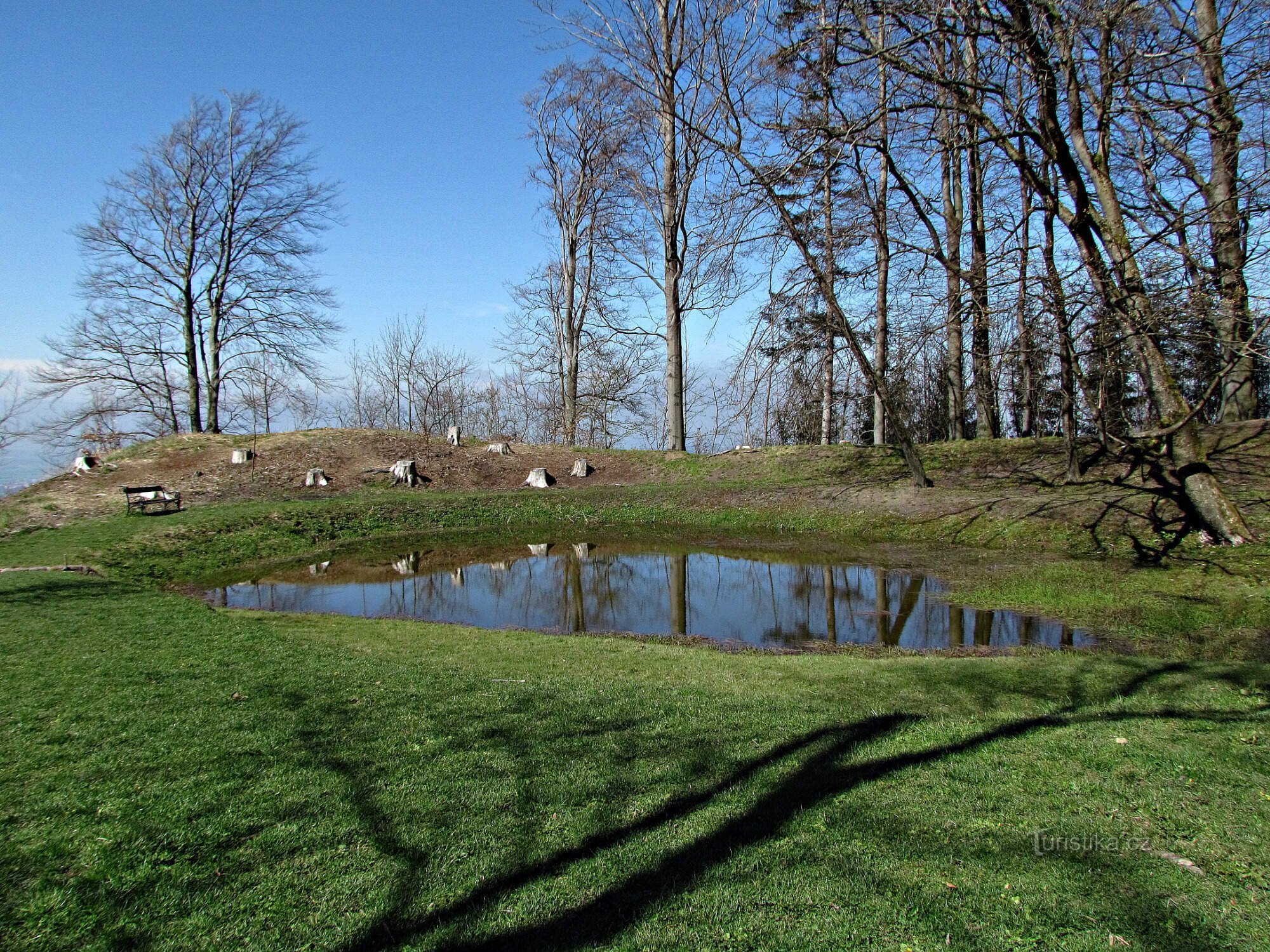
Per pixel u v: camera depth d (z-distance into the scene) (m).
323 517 20.28
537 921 3.15
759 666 8.05
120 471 24.05
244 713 5.82
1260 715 5.53
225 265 28.48
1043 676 7.05
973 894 3.32
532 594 13.97
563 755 4.98
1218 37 9.97
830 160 9.83
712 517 21.05
